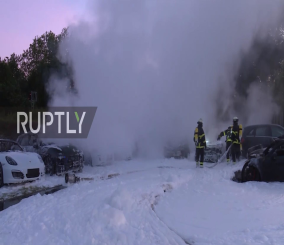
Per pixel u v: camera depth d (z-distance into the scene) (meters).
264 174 8.31
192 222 5.21
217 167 10.80
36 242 4.43
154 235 4.46
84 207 5.51
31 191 8.19
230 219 5.34
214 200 6.52
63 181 9.31
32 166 8.97
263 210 5.79
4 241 4.60
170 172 9.47
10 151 9.57
